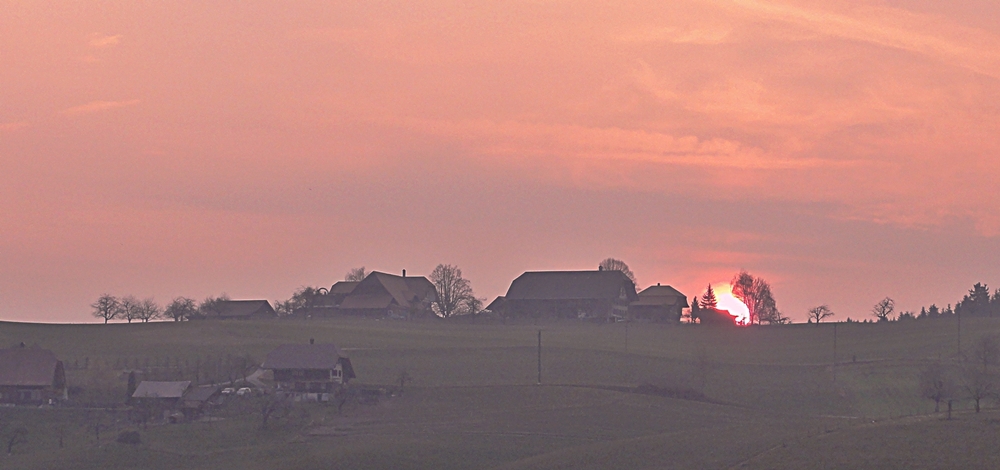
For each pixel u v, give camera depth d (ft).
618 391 519.19
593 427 445.37
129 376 525.34
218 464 393.70
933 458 315.78
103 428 455.22
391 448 405.39
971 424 356.38
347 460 388.57
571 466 359.25
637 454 367.04
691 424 451.12
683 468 338.54
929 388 443.32
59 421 467.52
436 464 384.68
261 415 469.98
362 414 478.59
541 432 437.17
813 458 329.72
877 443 339.77
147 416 474.90
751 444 365.20
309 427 452.76
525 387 529.04
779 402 523.29
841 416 488.44
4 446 426.10
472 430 442.91
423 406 494.18
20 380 508.53
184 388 498.69
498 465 381.60
